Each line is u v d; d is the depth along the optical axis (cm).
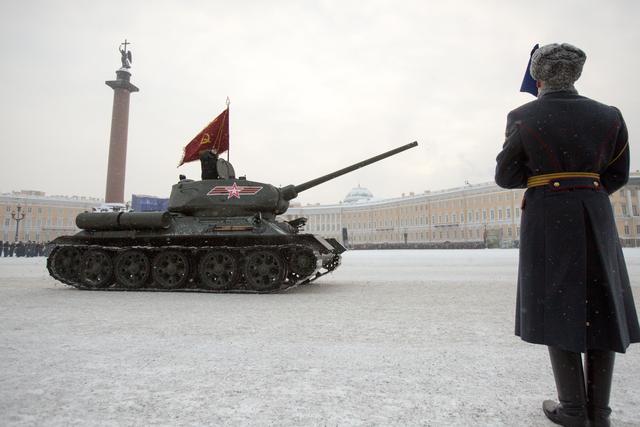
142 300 822
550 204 235
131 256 1038
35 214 7962
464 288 984
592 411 235
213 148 1338
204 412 268
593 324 225
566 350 222
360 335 493
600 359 234
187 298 856
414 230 8788
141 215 1030
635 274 1348
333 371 354
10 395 298
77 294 932
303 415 263
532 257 239
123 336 488
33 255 4134
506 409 271
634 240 6100
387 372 352
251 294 930
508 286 1021
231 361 384
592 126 234
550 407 258
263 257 970
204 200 1102
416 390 308
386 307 709
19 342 457
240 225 1016
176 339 472
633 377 336
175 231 1041
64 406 278
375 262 2366
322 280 1252
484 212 7488
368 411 269
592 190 234
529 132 241
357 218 10019
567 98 245
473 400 287
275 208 1120
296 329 528
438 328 532
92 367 364
